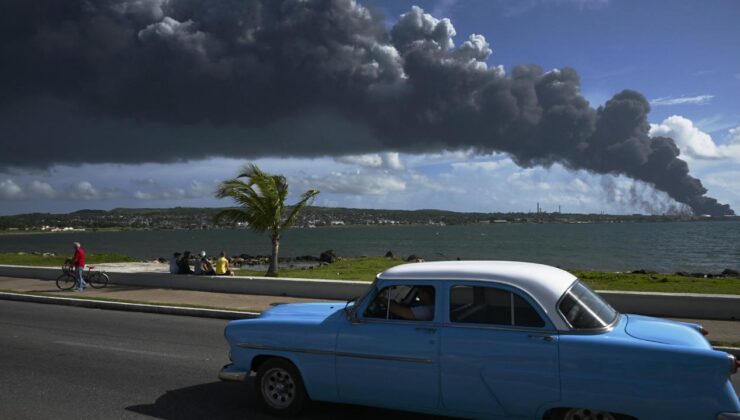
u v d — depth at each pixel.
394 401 5.45
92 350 9.49
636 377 4.57
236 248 88.56
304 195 22.09
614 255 62.12
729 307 11.75
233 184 21.30
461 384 5.12
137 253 75.81
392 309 5.53
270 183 21.28
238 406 6.43
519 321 5.02
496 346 5.01
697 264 51.00
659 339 4.75
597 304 5.29
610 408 4.64
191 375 7.82
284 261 47.09
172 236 189.62
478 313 5.19
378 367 5.45
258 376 6.12
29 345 9.94
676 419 4.46
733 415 4.34
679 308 12.08
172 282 18.27
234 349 6.15
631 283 17.22
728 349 9.30
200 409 6.31
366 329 5.54
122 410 6.26
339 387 5.66
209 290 17.44
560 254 64.12
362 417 6.05
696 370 4.45
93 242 139.25
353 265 26.88
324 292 15.66
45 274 21.06
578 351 4.75
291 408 5.95
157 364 8.47
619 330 5.00
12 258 31.62
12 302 16.33
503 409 5.01
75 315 13.66
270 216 21.42
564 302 4.99
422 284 5.46
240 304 14.41
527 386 4.89
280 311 6.49
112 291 17.50
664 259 56.53
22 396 6.79
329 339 5.68
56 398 6.71
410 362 5.29
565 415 4.88
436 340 5.22
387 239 122.31
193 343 10.12
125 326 12.04
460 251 71.06
